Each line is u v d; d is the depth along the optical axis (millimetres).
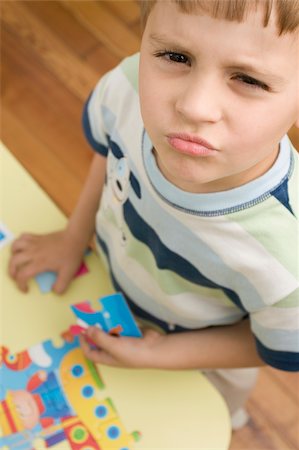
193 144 464
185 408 729
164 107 463
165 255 667
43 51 1741
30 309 789
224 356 752
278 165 564
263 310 626
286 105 448
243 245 593
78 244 843
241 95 435
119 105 708
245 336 750
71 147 1604
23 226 857
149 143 632
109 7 1832
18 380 731
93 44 1770
